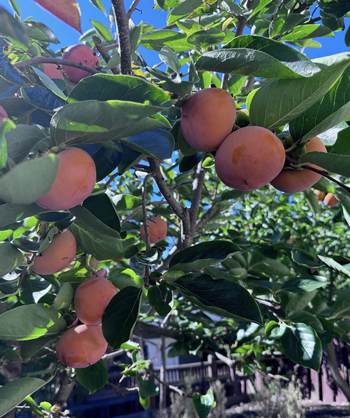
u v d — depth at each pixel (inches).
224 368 154.9
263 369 54.8
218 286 16.3
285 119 12.6
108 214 15.6
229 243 17.3
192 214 28.3
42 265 18.6
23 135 11.8
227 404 131.0
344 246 89.4
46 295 23.5
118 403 144.6
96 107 9.4
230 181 12.9
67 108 9.4
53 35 19.7
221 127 12.7
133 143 14.8
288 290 30.4
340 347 110.9
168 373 145.5
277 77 11.8
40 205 11.6
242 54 11.7
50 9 9.5
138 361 37.0
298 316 27.3
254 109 12.8
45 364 78.8
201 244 17.6
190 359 233.5
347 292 33.3
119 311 16.0
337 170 12.8
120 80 10.4
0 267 15.5
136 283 22.1
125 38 14.5
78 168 11.0
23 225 21.3
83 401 137.9
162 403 61.7
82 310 18.4
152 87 10.6
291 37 26.5
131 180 53.9
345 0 24.8
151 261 17.1
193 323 58.6
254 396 114.3
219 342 67.6
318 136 15.8
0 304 28.3
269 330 25.9
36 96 14.6
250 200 78.1
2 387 15.9
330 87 11.8
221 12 26.6
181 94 13.0
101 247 20.2
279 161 12.4
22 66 13.1
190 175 40.5
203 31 22.4
